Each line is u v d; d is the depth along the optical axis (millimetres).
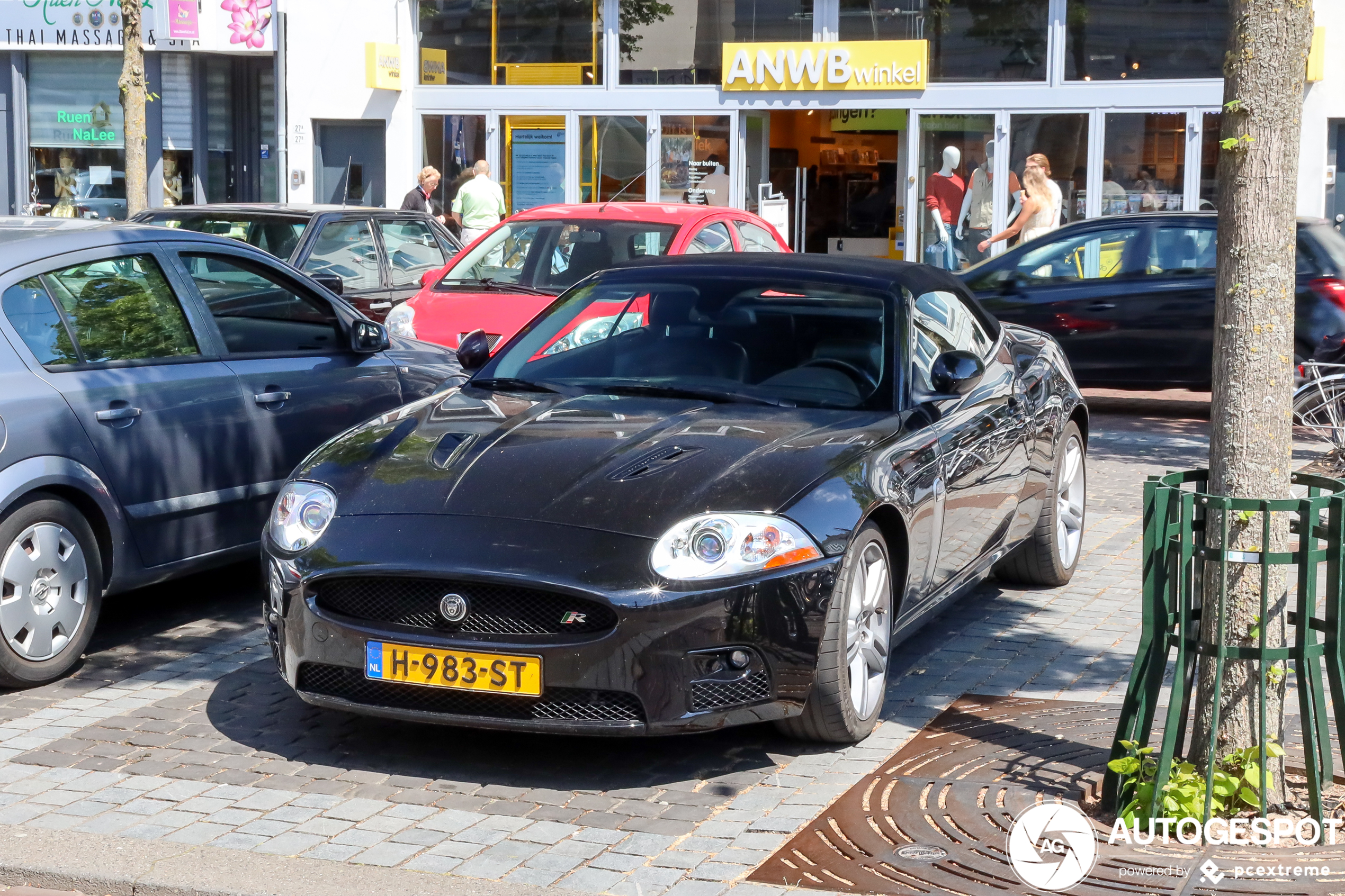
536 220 10820
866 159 20312
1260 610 4109
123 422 5969
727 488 4777
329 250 11523
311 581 4766
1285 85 4059
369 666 4695
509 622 4594
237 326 6699
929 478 5402
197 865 4055
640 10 20984
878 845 4180
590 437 5199
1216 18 18750
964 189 19953
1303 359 12812
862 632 4977
